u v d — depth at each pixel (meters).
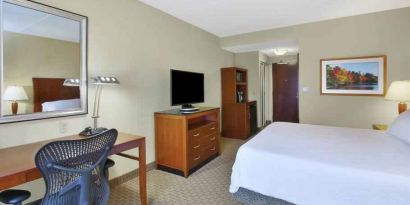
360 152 1.82
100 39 2.41
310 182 1.62
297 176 1.67
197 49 4.15
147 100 3.04
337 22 3.73
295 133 2.54
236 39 4.71
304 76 4.04
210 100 4.65
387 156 1.71
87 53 2.28
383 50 3.43
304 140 2.22
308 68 4.00
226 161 3.41
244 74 5.43
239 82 5.13
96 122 2.25
